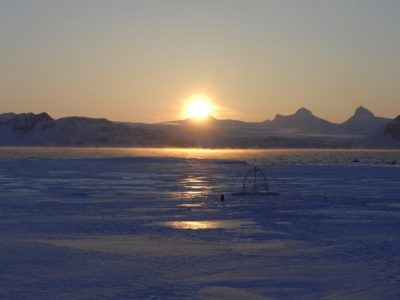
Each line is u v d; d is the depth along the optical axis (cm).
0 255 1394
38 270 1234
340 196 3152
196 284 1125
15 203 2677
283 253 1443
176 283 1132
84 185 3934
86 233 1764
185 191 3478
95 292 1059
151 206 2594
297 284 1134
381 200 2911
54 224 1964
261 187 3847
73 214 2266
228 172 5991
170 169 6619
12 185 3878
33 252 1434
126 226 1923
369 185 4069
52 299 1009
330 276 1198
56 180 4462
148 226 1928
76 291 1064
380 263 1323
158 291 1070
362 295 1059
